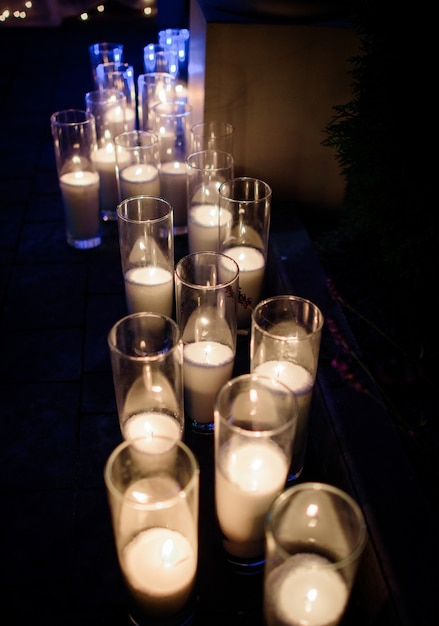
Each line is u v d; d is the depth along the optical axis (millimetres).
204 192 1243
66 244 1423
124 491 708
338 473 833
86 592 764
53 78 2277
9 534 825
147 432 822
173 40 1831
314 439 951
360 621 746
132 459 693
